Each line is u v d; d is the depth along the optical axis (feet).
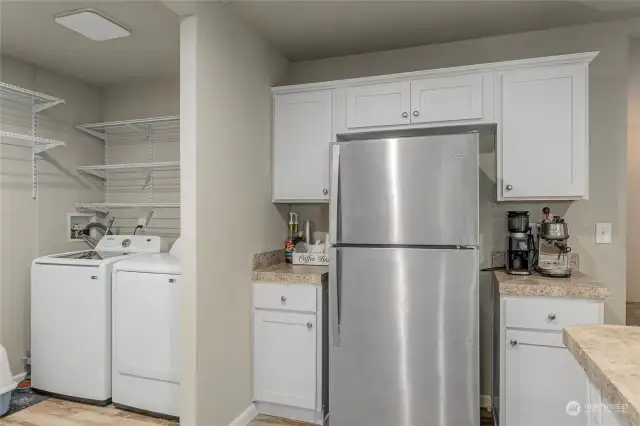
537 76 8.09
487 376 9.39
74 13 7.89
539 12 8.43
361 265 7.76
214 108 7.73
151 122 11.37
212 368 7.59
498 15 8.57
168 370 8.57
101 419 8.66
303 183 9.66
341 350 7.89
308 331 8.50
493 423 8.44
